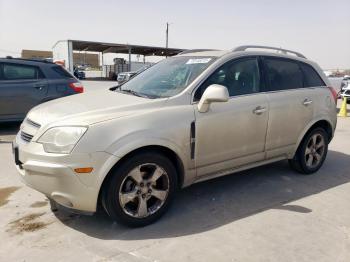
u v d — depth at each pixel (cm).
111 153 306
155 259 287
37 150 310
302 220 360
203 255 294
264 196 421
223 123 379
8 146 646
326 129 521
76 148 299
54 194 309
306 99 469
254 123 409
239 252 299
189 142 355
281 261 288
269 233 332
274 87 442
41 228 334
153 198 352
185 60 432
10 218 353
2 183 450
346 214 378
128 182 329
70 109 338
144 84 420
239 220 357
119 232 329
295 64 480
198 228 339
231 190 438
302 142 485
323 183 472
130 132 316
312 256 296
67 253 293
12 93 745
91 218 355
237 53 416
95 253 294
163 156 341
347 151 655
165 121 338
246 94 410
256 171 513
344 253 302
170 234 327
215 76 387
